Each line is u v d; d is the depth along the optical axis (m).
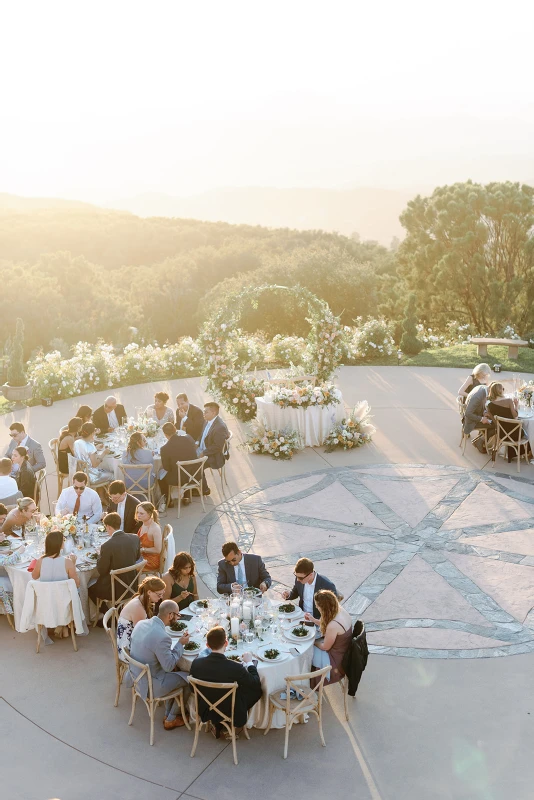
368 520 10.49
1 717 6.38
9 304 47.31
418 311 34.78
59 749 5.95
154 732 6.18
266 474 12.55
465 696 6.57
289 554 9.53
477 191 32.34
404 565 9.10
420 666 7.05
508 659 7.14
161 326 65.69
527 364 20.12
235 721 5.71
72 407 17.33
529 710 6.36
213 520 10.70
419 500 11.12
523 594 8.34
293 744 5.97
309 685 6.25
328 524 10.41
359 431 13.81
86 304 52.72
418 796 5.34
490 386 12.68
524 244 30.86
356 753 5.84
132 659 6.04
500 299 30.50
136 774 5.63
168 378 20.23
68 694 6.73
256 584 7.54
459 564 9.09
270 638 6.34
